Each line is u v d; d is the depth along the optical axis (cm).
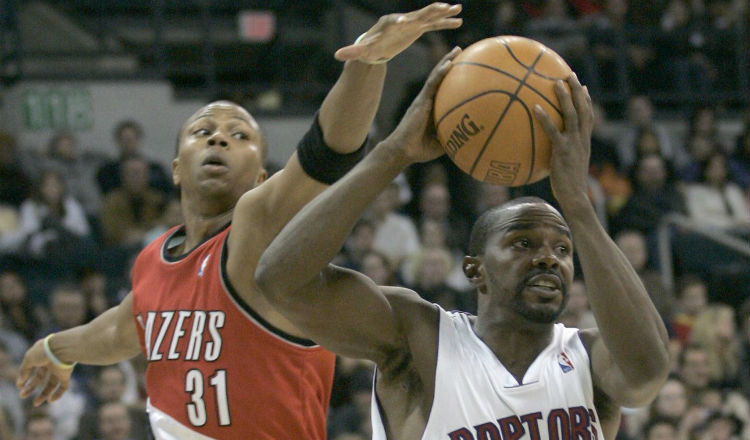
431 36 3381
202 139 1116
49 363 1308
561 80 912
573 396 952
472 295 2488
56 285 2720
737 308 2852
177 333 1051
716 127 3644
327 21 3912
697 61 3869
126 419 2091
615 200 3033
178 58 4212
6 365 2222
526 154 908
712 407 2392
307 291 938
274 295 930
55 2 3725
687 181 3256
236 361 1023
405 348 988
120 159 3064
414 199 3134
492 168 917
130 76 3484
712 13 4050
